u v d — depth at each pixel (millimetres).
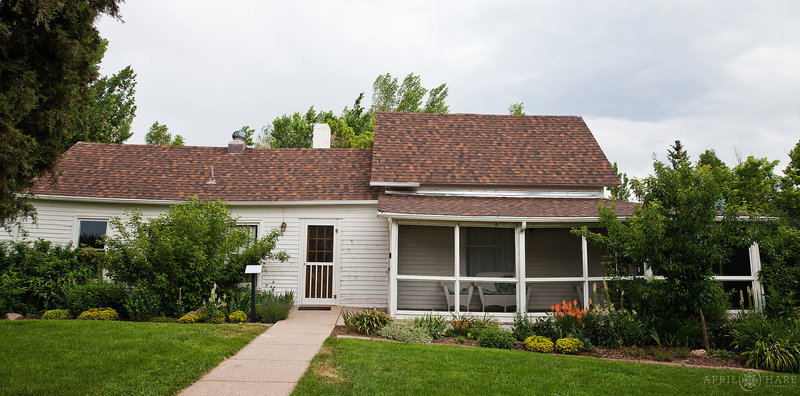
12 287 11891
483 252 13891
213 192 14961
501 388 6539
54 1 6281
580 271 13984
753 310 11469
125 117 32062
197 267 11578
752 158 20812
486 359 8055
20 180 6953
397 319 11594
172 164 16672
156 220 12336
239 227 13336
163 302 11812
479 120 18156
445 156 15719
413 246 14070
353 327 10352
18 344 7809
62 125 7039
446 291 12570
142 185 15156
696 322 10609
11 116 6086
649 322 10148
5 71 6254
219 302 11250
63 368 6645
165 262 11484
